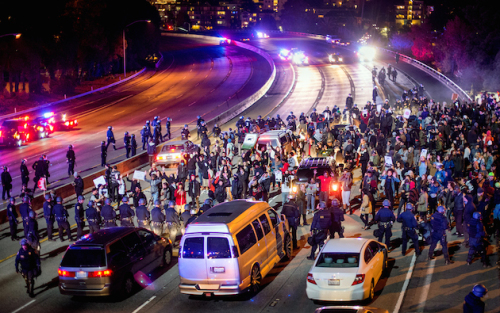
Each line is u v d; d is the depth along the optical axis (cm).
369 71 7225
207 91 6875
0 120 5528
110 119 5372
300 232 2003
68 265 1424
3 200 2647
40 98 6956
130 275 1508
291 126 3638
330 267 1310
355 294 1271
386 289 1407
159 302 1443
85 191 2859
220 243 1366
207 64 9731
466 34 7912
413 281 1452
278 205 2366
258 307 1358
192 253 1381
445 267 1546
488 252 1650
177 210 2131
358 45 10619
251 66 8956
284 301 1387
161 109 5800
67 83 7494
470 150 2647
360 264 1302
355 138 2995
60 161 3544
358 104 5181
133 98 6675
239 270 1356
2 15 6538
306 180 2291
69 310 1426
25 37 6719
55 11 7338
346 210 2228
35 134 4412
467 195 1747
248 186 2466
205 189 2744
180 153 3014
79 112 5878
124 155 3644
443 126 3030
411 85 6038
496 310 1245
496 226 1728
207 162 2670
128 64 10019
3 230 2270
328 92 5997
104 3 8219
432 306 1280
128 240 1550
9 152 3938
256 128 3472
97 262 1416
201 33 18825
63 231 2192
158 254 1680
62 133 4728
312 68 8019
